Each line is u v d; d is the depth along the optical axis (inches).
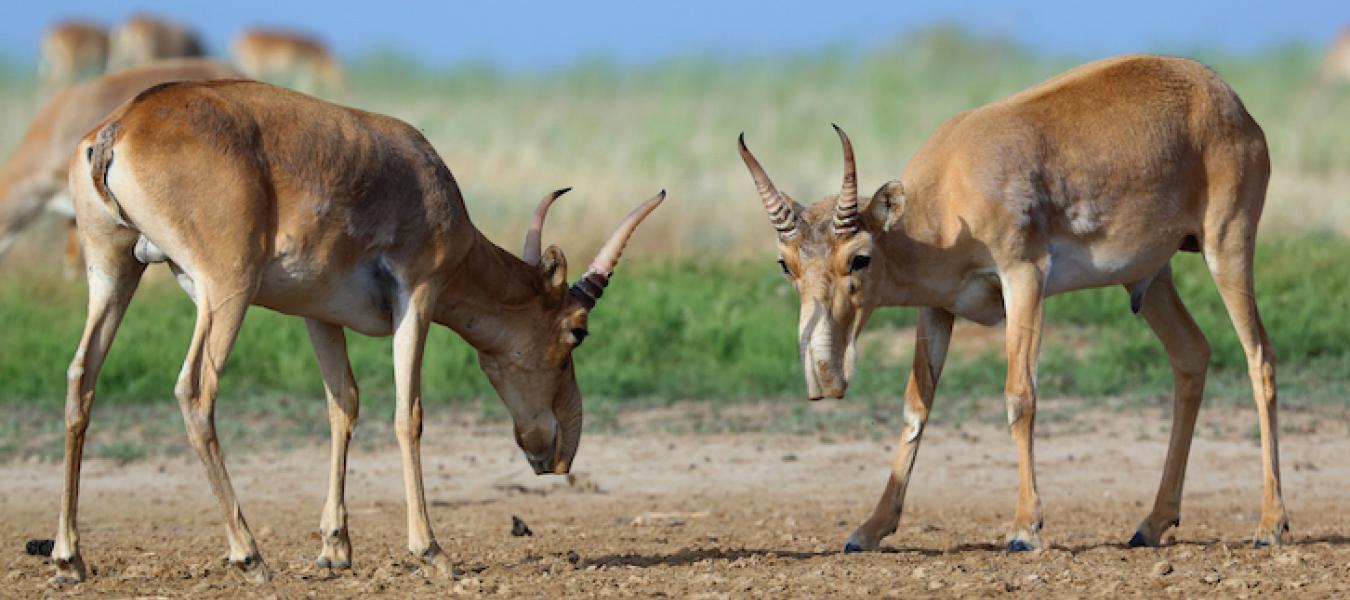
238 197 1041.5
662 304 2283.5
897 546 1341.0
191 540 1419.8
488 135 4072.3
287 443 1852.9
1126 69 1317.7
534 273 1245.1
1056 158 1261.1
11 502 1625.2
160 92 1055.6
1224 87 1336.1
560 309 1254.9
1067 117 1275.8
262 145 1059.9
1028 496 1235.9
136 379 2101.4
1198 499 1558.8
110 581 1145.4
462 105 5246.1
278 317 2229.3
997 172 1235.9
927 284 1248.8
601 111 5064.0
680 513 1540.4
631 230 1280.8
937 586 1076.5
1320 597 1035.3
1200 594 1051.9
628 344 2170.3
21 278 2598.4
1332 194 3120.1
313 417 1966.0
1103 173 1268.5
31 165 2490.2
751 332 2186.3
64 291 2519.7
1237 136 1323.8
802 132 4220.0
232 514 1098.1
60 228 3056.1
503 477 1718.8
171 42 4950.8
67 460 1111.6
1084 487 1620.3
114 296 1102.4
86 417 1106.7
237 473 1737.2
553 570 1184.2
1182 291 2276.1
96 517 1547.7
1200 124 1311.5
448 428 1931.6
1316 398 1921.8
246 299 1051.9
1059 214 1259.8
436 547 1143.6
